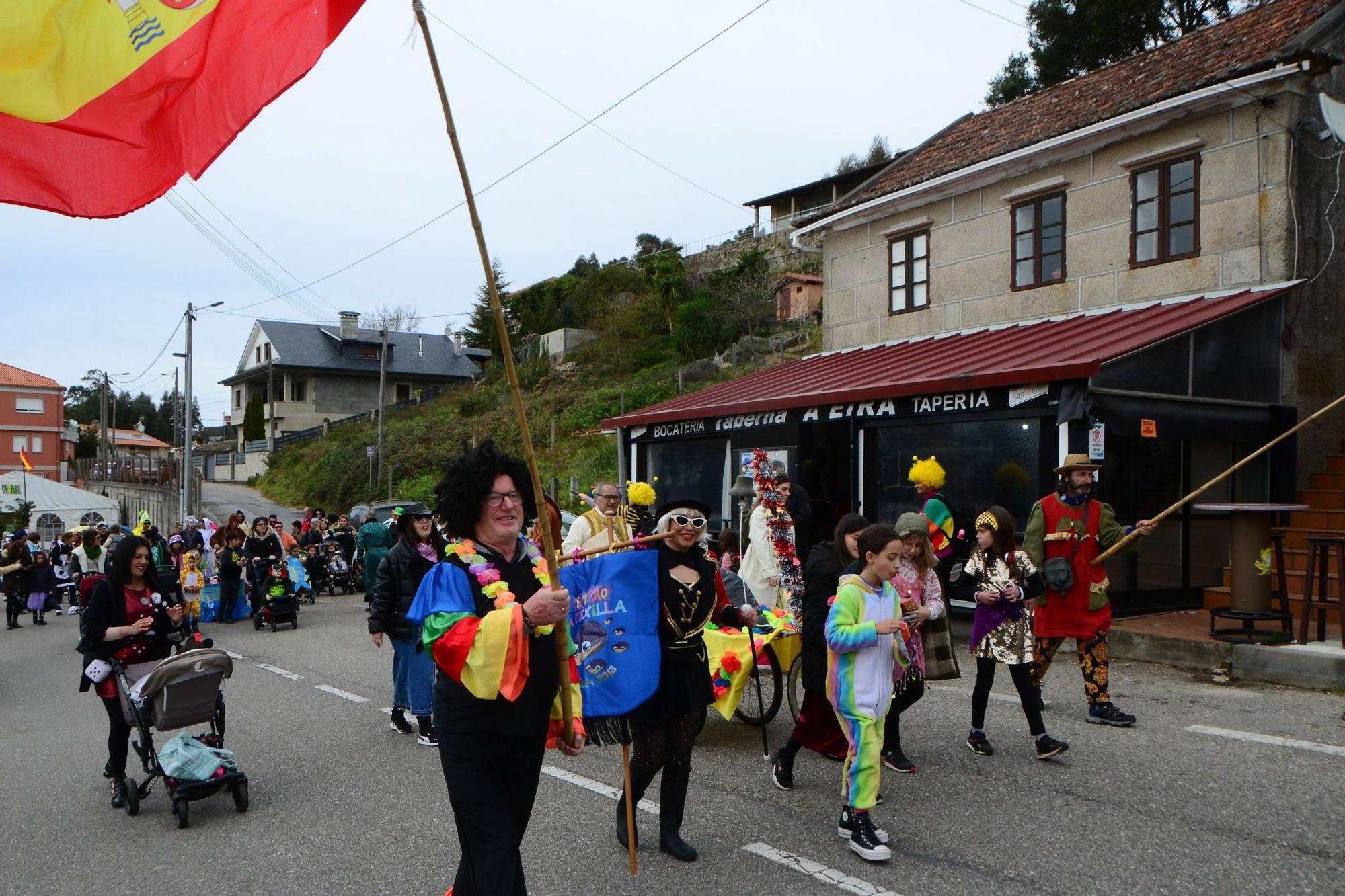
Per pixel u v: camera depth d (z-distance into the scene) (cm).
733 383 1770
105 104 437
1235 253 1167
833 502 1570
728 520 1520
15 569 1694
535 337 4706
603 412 3147
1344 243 1186
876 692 468
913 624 521
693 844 488
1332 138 1150
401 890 448
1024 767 596
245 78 451
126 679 591
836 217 1719
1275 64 1093
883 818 514
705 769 622
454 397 4512
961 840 480
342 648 1238
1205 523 1127
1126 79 1473
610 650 456
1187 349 1050
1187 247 1221
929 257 1586
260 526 1497
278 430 5438
